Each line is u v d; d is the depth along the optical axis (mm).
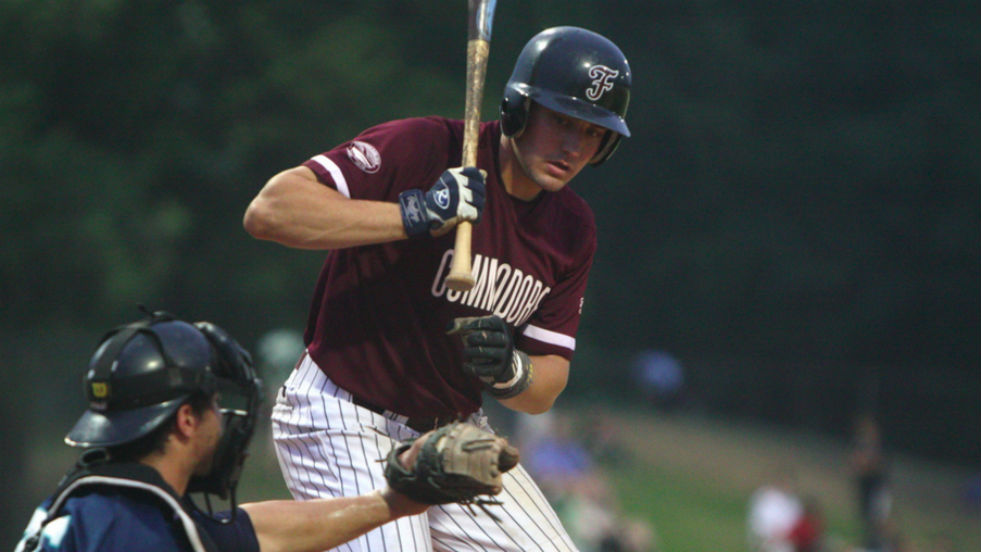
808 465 92625
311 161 12930
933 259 130500
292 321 64312
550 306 14641
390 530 13195
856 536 68812
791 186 136500
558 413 92188
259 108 60906
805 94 139000
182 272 61469
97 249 53938
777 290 134125
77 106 58438
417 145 13422
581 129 13258
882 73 136125
